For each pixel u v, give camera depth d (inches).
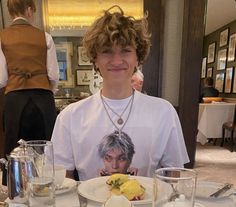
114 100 39.0
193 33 98.4
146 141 38.1
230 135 166.4
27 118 66.6
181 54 103.7
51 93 70.5
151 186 29.1
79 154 38.5
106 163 37.5
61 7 105.9
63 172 30.5
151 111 39.2
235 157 141.6
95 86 96.5
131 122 38.4
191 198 22.7
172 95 107.6
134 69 39.3
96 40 35.5
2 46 65.9
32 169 26.6
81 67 109.3
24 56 65.8
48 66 69.0
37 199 25.4
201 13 97.5
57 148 39.0
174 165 39.8
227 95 213.9
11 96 66.4
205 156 142.6
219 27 226.8
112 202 22.2
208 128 167.0
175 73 106.3
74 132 38.7
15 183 25.6
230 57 210.5
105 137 37.8
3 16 96.3
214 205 27.9
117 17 35.7
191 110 103.0
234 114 161.2
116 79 37.3
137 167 37.8
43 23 102.8
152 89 104.3
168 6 102.2
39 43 66.9
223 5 178.4
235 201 28.7
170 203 22.3
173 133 39.6
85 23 107.7
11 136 67.1
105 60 36.4
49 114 68.7
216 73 233.5
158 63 102.7
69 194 30.1
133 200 26.0
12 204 25.3
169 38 104.2
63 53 109.0
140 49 38.6
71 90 110.3
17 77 66.2
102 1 106.3
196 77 101.2
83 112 39.4
